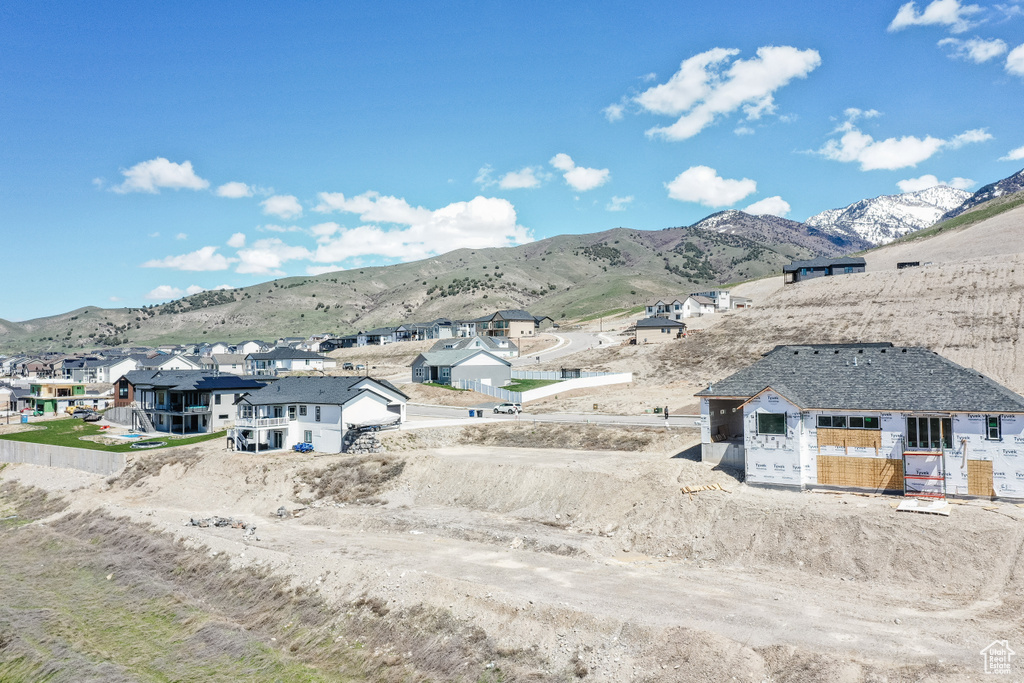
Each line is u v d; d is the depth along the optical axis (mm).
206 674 29047
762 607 28609
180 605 36531
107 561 43781
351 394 63438
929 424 38156
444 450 59781
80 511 55500
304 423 65250
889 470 38969
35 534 52312
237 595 36625
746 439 42344
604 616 27891
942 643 24609
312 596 34594
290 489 54000
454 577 33312
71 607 37781
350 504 50594
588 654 26375
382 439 62031
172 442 72188
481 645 28250
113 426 88750
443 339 158875
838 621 26922
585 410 78500
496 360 103000
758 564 34000
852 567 32125
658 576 33188
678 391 86125
